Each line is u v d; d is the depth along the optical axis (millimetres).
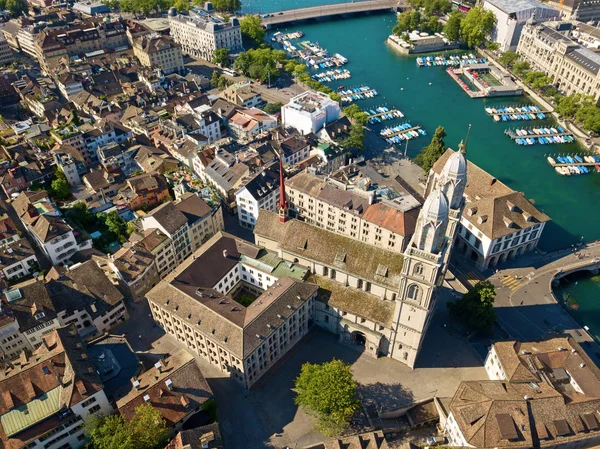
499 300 157750
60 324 136000
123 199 191375
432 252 109688
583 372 121375
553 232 191000
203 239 179000
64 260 162875
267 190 184750
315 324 147375
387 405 124188
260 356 126375
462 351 138375
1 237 163500
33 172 198375
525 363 122250
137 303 152750
